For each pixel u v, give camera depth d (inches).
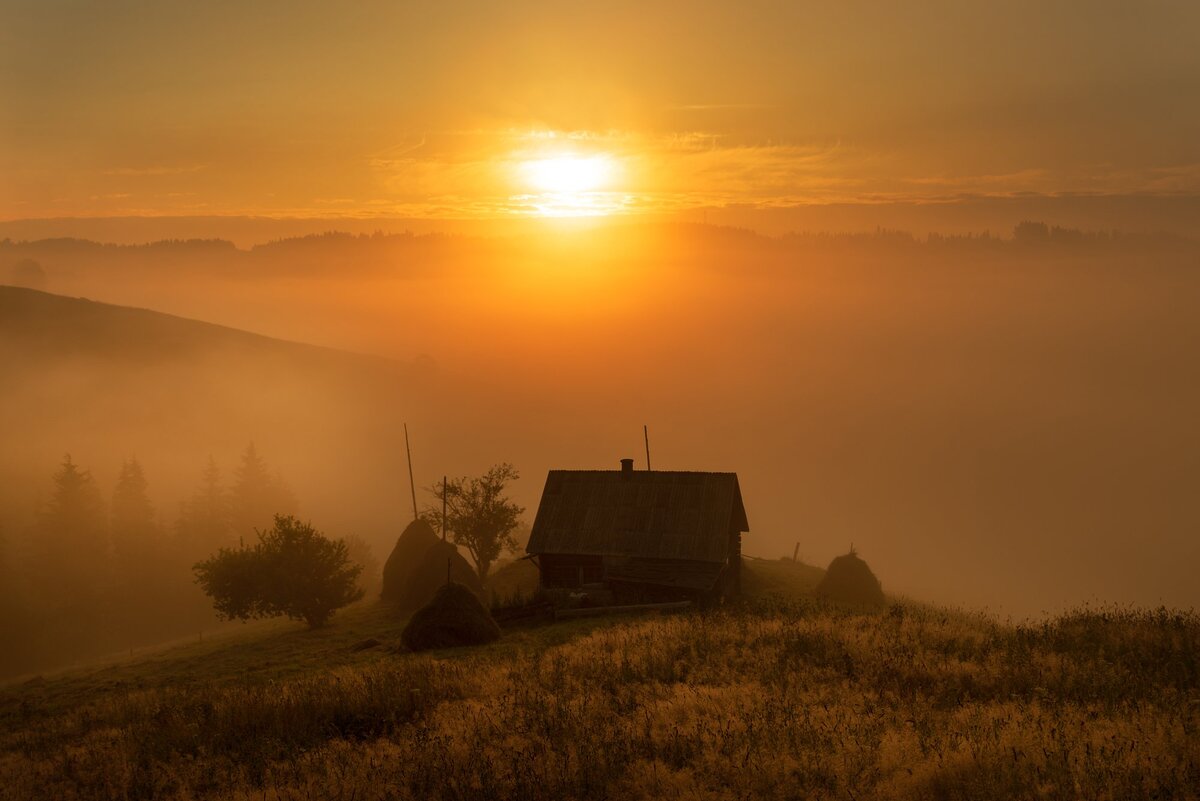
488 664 981.8
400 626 1697.8
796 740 598.5
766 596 1830.7
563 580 1780.3
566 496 1861.5
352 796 582.2
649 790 545.0
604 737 636.1
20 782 741.3
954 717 631.2
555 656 986.7
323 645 1594.5
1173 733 557.0
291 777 649.6
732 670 840.9
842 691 728.3
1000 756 534.3
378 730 761.0
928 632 972.6
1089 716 617.0
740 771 551.8
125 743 826.8
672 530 1749.5
